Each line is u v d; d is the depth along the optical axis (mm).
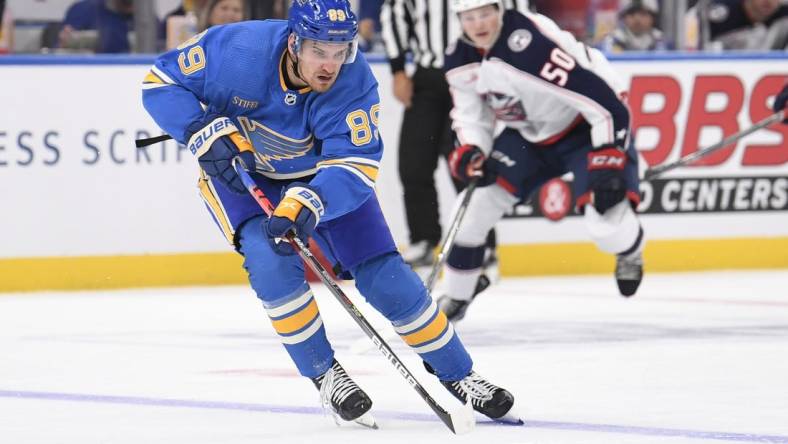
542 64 14578
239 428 9766
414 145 22328
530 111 14914
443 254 14070
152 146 21781
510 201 15289
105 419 10164
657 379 12219
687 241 24422
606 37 26344
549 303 19578
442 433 9523
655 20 26328
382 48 25938
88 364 13438
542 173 15477
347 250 9773
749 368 12914
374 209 9859
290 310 9719
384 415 10336
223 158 9555
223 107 9852
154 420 10117
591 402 10914
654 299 20062
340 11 9133
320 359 9812
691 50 26828
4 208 21078
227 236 10016
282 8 23375
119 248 21703
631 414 10312
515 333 15953
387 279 9789
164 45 23562
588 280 23188
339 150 9523
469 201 14477
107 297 20516
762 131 24766
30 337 15766
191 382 12180
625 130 14945
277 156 10016
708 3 27031
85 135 21453
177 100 9812
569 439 9250
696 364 13211
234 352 14375
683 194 24375
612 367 13031
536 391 11523
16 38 23469
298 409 10641
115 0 23656
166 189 21922
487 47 14562
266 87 9672
